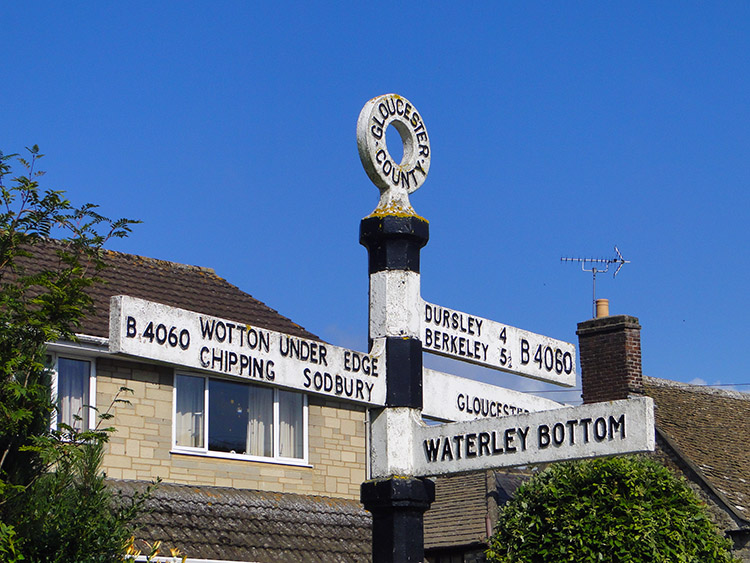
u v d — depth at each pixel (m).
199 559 13.29
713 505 19.91
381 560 6.37
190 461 14.74
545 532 14.96
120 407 14.16
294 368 6.15
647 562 14.43
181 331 5.64
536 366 7.51
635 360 21.89
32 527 7.27
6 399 7.45
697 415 23.31
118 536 7.73
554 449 5.99
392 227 6.75
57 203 8.01
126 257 17.00
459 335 7.04
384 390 6.59
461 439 6.35
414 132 7.05
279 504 15.27
